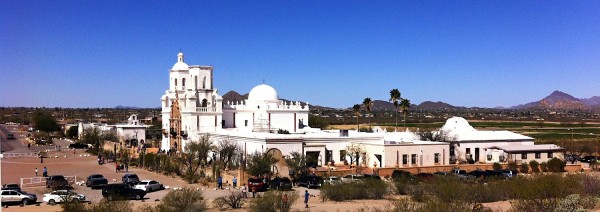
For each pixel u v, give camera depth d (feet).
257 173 231.50
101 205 152.66
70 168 309.63
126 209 151.53
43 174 267.39
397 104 426.10
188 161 281.54
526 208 152.97
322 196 196.85
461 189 184.44
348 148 284.82
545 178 184.34
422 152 279.49
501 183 199.31
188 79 374.43
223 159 282.15
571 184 182.29
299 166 239.91
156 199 196.03
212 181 242.37
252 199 181.88
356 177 229.66
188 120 349.20
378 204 182.39
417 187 199.31
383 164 270.67
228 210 171.83
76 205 157.79
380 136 302.04
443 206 141.49
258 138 272.31
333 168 265.95
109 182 246.27
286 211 162.71
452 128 336.70
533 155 311.68
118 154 370.32
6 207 177.17
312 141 282.56
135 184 217.56
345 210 169.48
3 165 325.42
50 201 185.68
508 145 322.96
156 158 295.28
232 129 347.36
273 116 362.12
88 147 457.68
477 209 156.56
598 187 190.80
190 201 166.20
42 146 495.00
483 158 318.04
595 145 380.17
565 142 408.26
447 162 285.64
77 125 628.69
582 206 157.69
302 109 373.40
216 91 360.89
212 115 353.31
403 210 142.00
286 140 271.49
